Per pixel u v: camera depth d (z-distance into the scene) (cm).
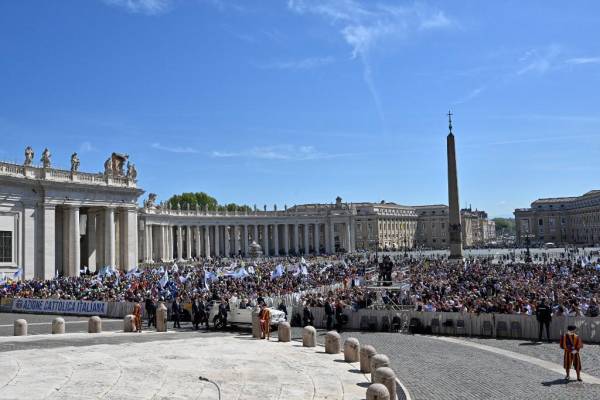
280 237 18162
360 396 1733
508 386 2003
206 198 19100
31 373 1862
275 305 4188
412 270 7081
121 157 8038
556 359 2525
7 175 6319
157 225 11800
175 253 16475
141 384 1748
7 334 3114
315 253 16288
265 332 3044
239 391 1723
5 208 6397
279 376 1961
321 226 18388
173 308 3725
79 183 7150
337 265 8831
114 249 7938
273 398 1653
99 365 2022
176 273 6588
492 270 6575
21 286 5200
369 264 8925
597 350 2716
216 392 1694
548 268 6512
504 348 2828
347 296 4169
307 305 3838
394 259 10888
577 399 1828
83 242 8262
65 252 7244
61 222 7412
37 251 6731
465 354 2659
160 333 3275
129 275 6056
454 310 3428
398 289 4331
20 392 1603
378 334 3406
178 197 18400
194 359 2223
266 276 6369
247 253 14850
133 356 2244
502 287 4550
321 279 6166
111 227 7725
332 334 2512
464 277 5716
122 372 1909
